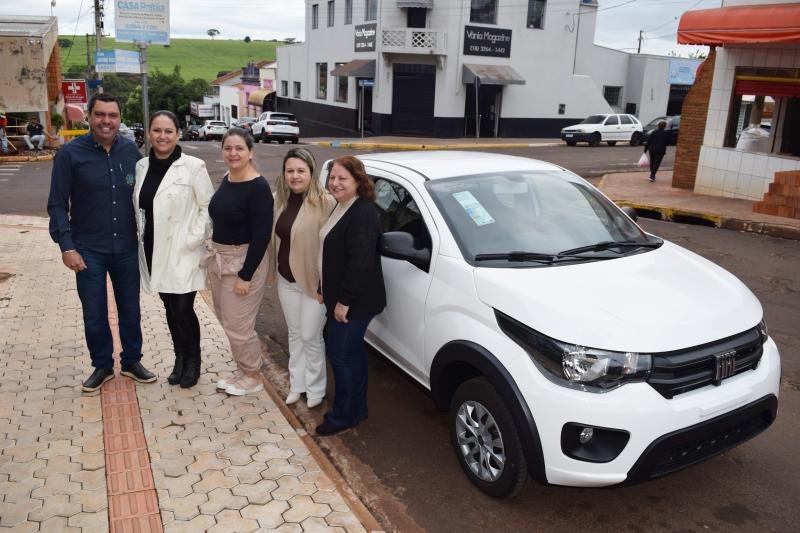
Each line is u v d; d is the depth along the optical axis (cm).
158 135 426
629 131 2884
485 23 2859
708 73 1373
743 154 1276
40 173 1783
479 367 353
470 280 374
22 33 2167
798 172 1090
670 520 356
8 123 2358
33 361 520
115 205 441
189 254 450
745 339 346
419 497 376
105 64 1861
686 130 1434
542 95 3095
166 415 442
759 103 1358
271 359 575
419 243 424
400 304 430
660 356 319
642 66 3394
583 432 315
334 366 423
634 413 309
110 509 340
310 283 433
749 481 391
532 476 334
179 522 331
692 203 1253
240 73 6353
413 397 505
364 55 3075
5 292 688
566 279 366
